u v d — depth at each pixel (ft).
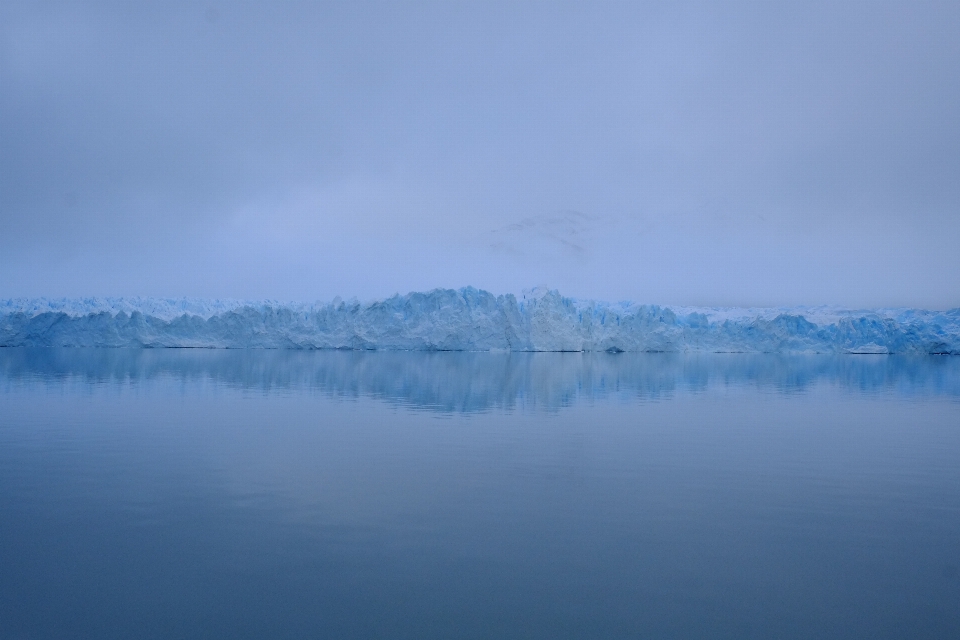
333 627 18.94
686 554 24.31
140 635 18.49
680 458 40.24
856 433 50.11
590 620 19.42
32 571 22.45
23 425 50.88
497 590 21.22
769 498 31.55
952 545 25.43
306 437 46.37
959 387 89.66
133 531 26.23
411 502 30.35
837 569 23.11
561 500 30.83
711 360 155.22
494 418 55.93
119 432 47.98
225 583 21.59
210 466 37.14
